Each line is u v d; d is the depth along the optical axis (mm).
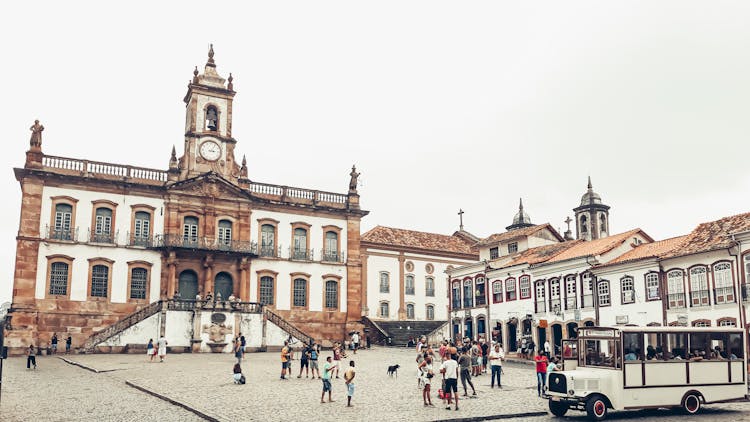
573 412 20984
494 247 58562
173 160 51688
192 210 51656
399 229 72000
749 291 32469
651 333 20422
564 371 20219
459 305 56281
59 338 45438
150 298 48875
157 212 50344
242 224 53562
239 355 30172
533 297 47312
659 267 37469
